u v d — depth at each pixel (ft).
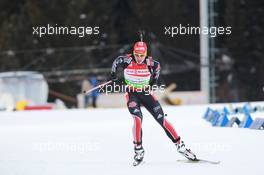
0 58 257.14
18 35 258.57
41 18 254.47
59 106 212.23
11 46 258.78
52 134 97.30
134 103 65.16
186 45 256.11
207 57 203.00
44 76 235.81
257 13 252.01
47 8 254.68
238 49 250.37
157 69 66.80
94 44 253.44
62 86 244.01
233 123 97.55
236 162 61.62
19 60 255.29
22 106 192.13
